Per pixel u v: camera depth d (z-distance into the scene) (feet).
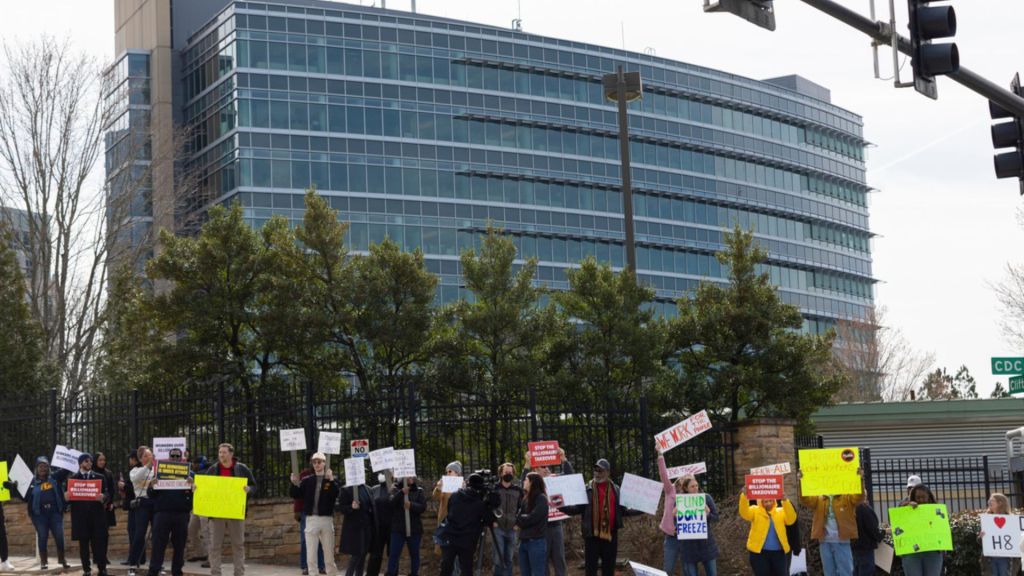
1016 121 44.88
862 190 385.50
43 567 69.51
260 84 260.01
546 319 88.02
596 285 87.40
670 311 311.88
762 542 54.13
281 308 86.84
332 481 62.54
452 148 279.49
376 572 62.28
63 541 70.28
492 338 87.81
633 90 77.82
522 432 79.92
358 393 76.95
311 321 85.81
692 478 57.67
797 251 353.10
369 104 270.67
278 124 260.21
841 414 116.98
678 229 317.63
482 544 63.52
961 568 70.03
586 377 84.53
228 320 89.35
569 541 72.64
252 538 72.28
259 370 108.78
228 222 90.63
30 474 71.97
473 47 286.05
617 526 59.57
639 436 77.46
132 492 69.36
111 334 120.88
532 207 289.53
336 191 263.70
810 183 361.10
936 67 37.14
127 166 136.87
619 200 306.35
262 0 264.11
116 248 132.05
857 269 377.50
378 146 270.05
